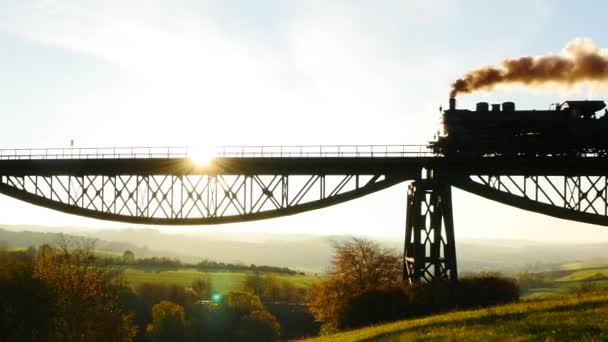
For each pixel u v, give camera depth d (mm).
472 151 48781
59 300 53688
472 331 29812
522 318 31422
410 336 31594
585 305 32906
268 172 49562
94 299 58344
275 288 136250
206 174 50312
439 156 47812
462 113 49188
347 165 48156
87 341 56312
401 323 38188
